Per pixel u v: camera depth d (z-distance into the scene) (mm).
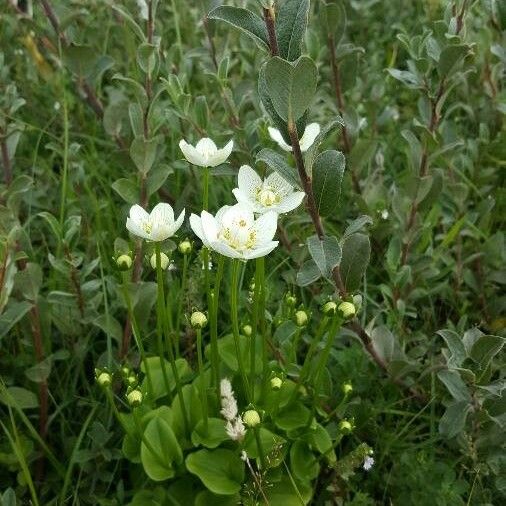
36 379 275
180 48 426
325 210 234
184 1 528
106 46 465
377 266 371
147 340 324
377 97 415
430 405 310
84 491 280
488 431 277
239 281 331
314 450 287
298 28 213
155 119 346
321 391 293
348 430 253
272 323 297
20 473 276
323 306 250
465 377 261
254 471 267
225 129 400
